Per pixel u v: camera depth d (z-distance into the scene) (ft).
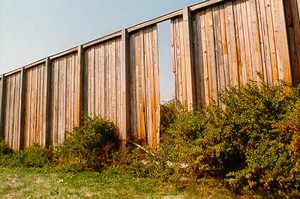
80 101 30.35
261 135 14.98
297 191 13.56
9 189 19.01
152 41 25.54
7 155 34.71
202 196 15.29
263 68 19.24
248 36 20.13
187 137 17.65
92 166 25.11
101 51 29.60
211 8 22.13
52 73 34.53
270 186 14.58
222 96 17.87
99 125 26.55
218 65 21.30
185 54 22.74
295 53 18.35
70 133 27.76
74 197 16.24
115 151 25.76
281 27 18.61
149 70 25.44
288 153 13.73
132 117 26.08
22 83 37.93
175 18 23.93
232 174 14.85
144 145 24.40
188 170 17.25
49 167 27.35
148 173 21.04
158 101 24.41
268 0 19.45
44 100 34.68
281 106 15.61
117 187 18.10
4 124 40.34
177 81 23.03
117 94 27.45
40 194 17.29
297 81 18.04
